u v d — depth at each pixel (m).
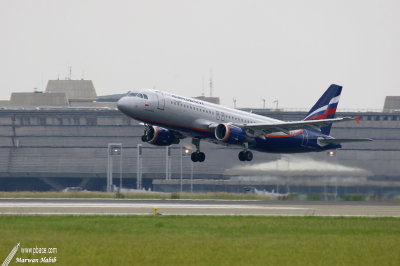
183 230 145.00
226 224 157.88
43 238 130.12
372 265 107.19
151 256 111.19
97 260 107.94
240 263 106.69
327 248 122.38
